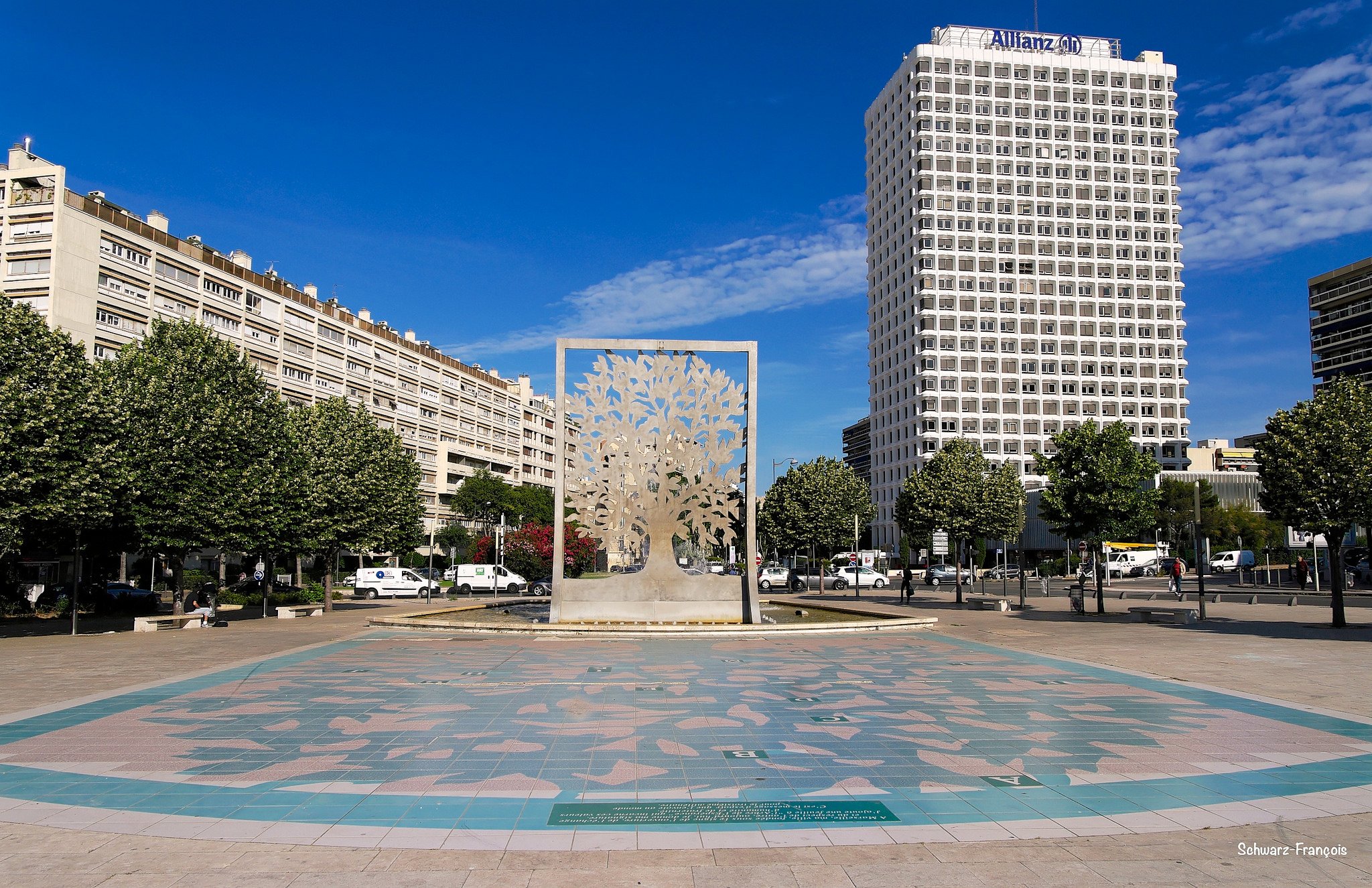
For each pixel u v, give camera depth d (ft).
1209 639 67.62
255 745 30.25
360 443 128.06
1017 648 61.98
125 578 140.26
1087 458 91.66
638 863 18.88
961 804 23.43
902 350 340.39
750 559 78.18
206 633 77.05
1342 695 41.04
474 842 20.30
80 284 140.97
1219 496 244.83
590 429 80.18
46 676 47.52
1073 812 22.75
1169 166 342.23
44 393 72.90
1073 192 334.03
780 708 37.42
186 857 19.20
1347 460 69.92
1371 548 93.71
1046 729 33.12
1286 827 21.58
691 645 64.59
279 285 198.08
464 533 255.29
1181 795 24.39
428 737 31.55
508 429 335.47
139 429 89.25
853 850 19.80
